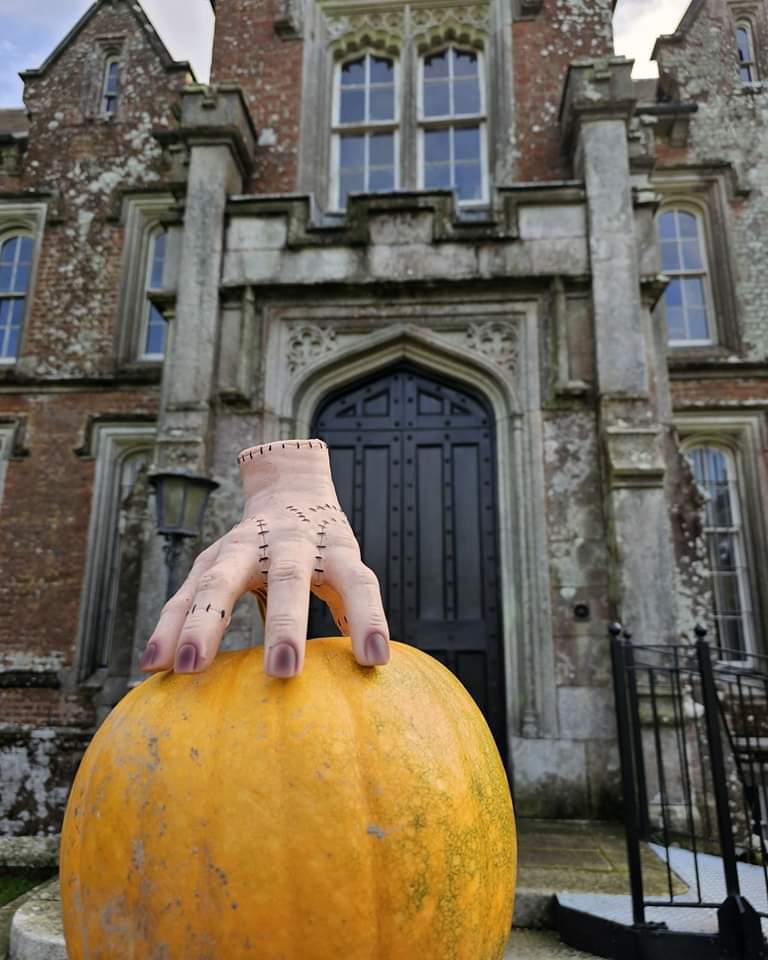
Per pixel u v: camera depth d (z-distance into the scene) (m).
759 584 8.72
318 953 1.60
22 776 7.39
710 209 10.16
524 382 6.24
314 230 6.69
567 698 5.44
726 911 2.86
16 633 8.91
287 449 2.25
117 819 1.70
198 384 6.29
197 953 1.59
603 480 5.88
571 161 7.43
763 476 8.95
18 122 13.48
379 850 1.68
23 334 10.17
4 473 9.59
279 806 1.65
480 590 6.02
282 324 6.57
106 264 10.43
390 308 6.54
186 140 7.09
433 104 8.70
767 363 9.25
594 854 4.21
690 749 5.10
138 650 5.67
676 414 9.21
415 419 6.49
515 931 3.41
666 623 5.36
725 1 11.05
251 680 1.84
